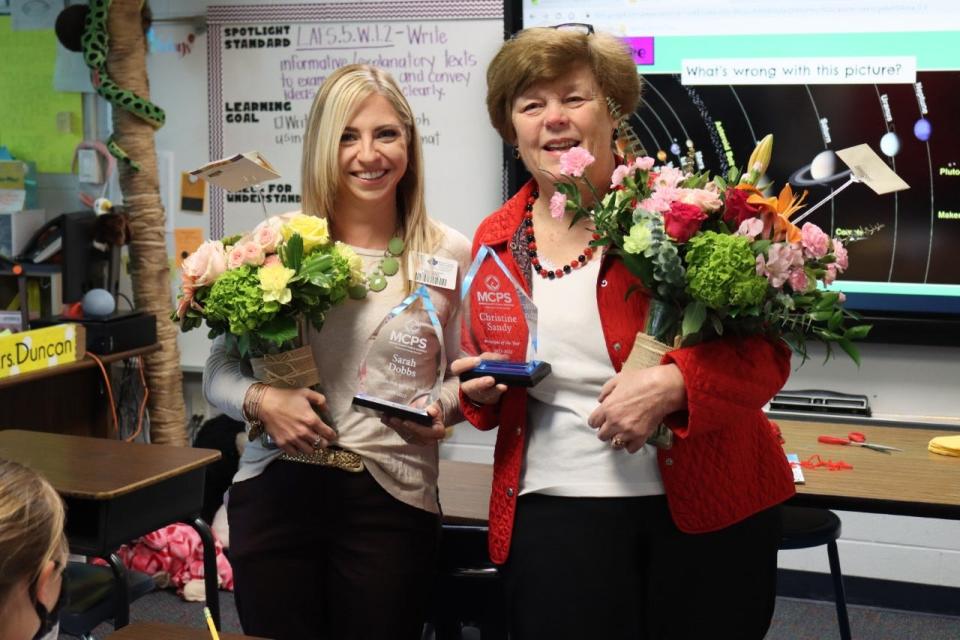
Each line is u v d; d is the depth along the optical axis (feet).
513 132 6.31
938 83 10.83
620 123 6.07
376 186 6.58
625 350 5.74
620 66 5.92
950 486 7.61
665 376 5.40
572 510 5.76
